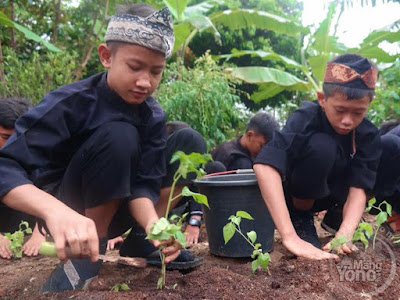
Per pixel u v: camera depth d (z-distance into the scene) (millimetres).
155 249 1943
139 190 1753
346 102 1927
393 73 6203
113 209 1706
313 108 2211
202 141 2086
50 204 1243
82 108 1619
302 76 9000
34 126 1485
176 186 2035
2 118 2209
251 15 6473
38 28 5215
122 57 1520
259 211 2197
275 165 2000
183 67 5180
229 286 1474
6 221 2488
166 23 1530
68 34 5633
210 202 2234
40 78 4211
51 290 1587
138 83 1527
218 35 5797
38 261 2271
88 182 1625
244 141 3246
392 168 2398
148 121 1794
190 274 1609
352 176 2195
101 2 5211
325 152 2119
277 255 2260
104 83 1680
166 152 2029
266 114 3240
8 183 1296
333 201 2467
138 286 1561
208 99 4793
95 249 1171
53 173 1715
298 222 2420
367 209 1932
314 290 1477
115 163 1586
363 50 6289
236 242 2195
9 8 4852
